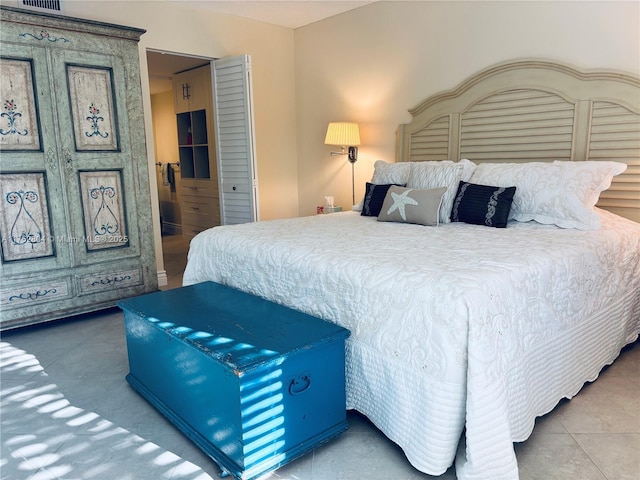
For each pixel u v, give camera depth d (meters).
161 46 3.81
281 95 4.77
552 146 3.01
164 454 1.68
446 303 1.45
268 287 2.19
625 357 2.41
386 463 1.60
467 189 2.80
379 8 3.93
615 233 2.32
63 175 2.97
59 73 2.89
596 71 2.76
